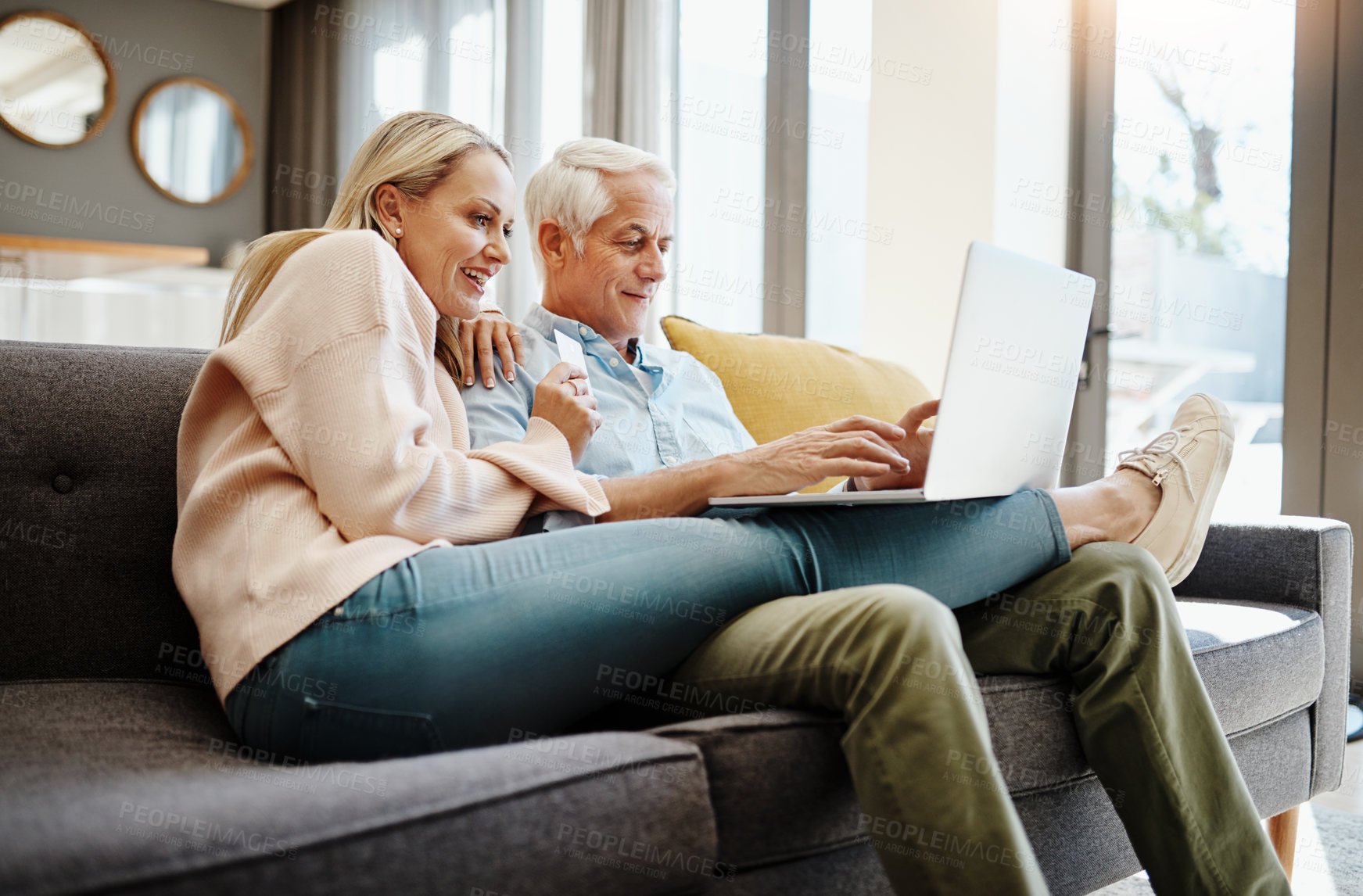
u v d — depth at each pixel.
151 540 1.16
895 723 0.80
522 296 3.96
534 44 3.97
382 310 0.97
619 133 3.60
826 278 3.33
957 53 2.88
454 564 0.90
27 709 0.96
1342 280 2.45
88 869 0.56
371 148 1.26
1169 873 0.98
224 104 5.79
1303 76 2.51
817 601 0.91
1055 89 2.93
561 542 0.94
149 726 0.93
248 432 1.00
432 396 1.06
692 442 1.51
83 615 1.12
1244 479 2.66
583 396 1.19
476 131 1.30
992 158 2.81
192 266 5.21
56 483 1.14
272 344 0.98
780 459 1.15
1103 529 1.20
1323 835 1.69
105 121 5.56
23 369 1.16
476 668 0.87
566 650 0.90
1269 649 1.33
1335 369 2.46
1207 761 1.01
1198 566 1.67
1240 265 2.65
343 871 0.63
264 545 0.92
